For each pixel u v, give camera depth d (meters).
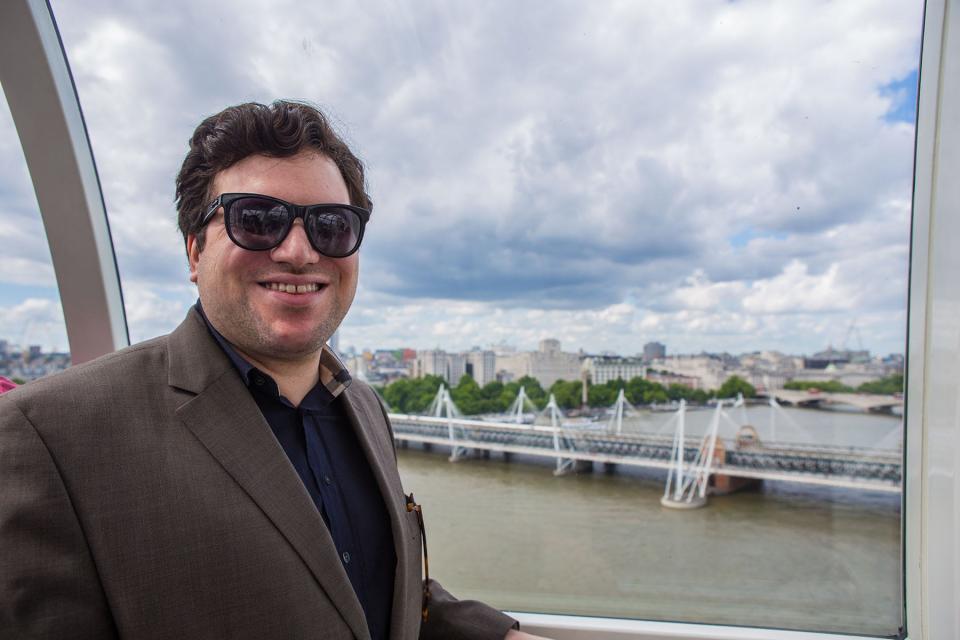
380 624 0.81
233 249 0.75
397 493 0.92
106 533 0.58
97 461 0.61
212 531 0.62
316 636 0.66
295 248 0.75
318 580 0.68
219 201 0.74
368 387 1.07
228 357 0.78
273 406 0.80
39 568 0.54
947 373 1.43
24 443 0.58
